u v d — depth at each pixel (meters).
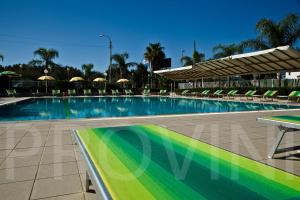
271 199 1.42
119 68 44.69
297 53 13.70
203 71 23.80
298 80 20.55
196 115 9.30
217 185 1.60
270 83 22.77
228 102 19.33
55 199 2.63
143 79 50.91
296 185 1.63
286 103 16.08
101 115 12.99
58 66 51.22
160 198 1.40
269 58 16.25
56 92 27.95
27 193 2.75
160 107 17.47
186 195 1.44
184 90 30.00
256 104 17.11
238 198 1.43
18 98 22.70
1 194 2.72
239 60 17.95
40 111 14.80
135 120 7.99
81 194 2.74
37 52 38.22
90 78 52.25
